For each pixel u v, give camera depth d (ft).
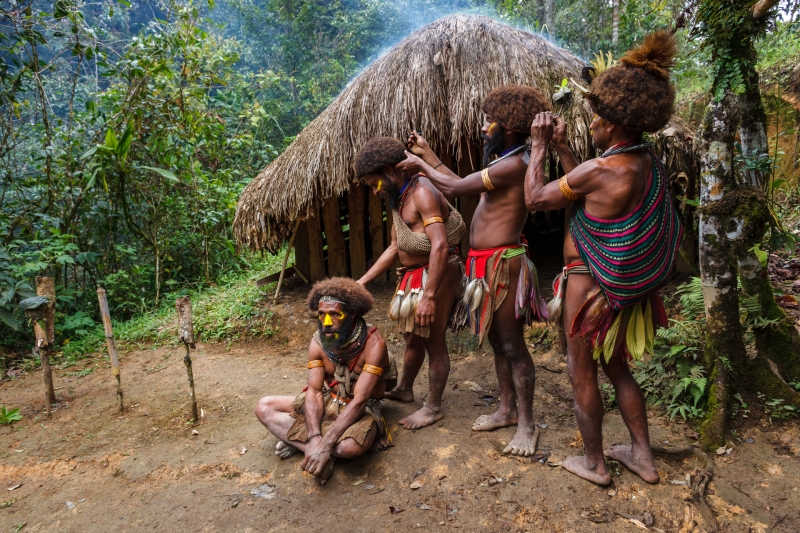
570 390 11.46
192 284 23.27
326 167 15.38
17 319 16.05
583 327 7.59
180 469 9.61
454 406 11.07
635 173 6.99
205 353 15.88
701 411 9.65
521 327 9.23
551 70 13.94
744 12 8.96
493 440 9.43
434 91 14.15
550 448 9.16
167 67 20.72
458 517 7.78
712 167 9.75
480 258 9.12
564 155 8.01
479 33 14.46
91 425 11.64
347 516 8.02
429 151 9.73
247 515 8.23
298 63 43.75
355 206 17.76
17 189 19.39
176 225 23.90
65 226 19.60
